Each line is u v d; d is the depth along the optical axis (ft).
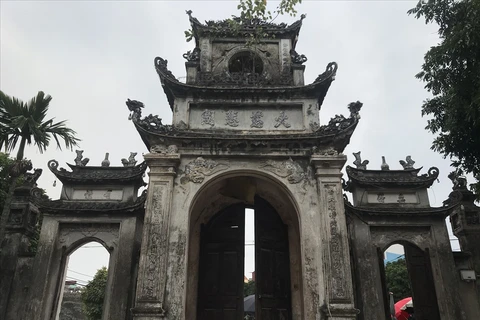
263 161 46.29
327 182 44.62
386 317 51.44
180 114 48.70
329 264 40.93
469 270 54.80
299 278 51.26
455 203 55.36
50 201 54.29
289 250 52.95
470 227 57.72
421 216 56.34
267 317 48.55
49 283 50.90
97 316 119.85
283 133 48.14
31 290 49.83
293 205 45.44
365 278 53.06
